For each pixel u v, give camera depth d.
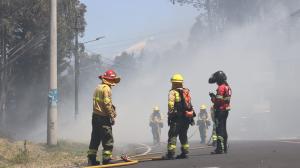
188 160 11.19
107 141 11.33
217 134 12.61
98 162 11.50
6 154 15.70
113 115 11.39
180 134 11.87
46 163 14.31
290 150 12.43
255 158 10.73
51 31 19.17
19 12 42.22
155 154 14.69
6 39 43.03
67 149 18.78
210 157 11.62
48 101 19.19
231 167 9.48
